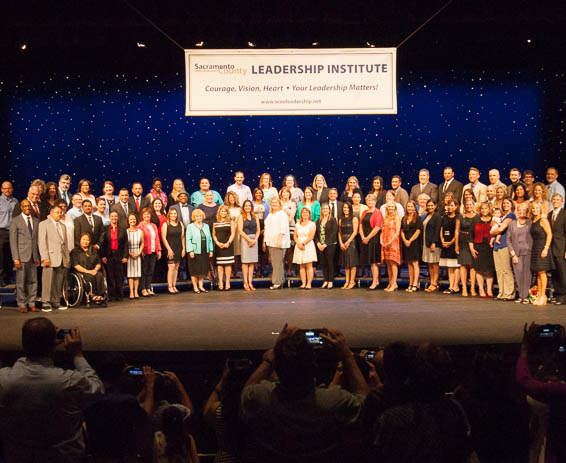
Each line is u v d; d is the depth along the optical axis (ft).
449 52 36.94
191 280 33.60
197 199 35.35
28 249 26.73
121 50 36.88
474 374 10.33
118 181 40.73
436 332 19.99
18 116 39.99
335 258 33.04
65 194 31.60
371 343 18.38
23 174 40.19
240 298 29.01
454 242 30.25
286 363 7.49
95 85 40.24
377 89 27.48
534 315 23.52
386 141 41.01
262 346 18.08
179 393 10.98
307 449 7.56
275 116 41.27
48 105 40.11
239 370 9.05
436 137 40.68
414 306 26.04
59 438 9.57
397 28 33.17
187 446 10.27
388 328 20.79
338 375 9.50
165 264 33.45
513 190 29.96
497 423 10.24
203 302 27.91
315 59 27.48
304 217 32.32
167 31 33.19
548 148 40.04
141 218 31.01
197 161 41.14
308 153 41.29
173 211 31.73
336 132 41.27
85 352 17.46
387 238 31.50
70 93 40.14
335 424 7.61
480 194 33.32
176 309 25.89
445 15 30.81
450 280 30.91
